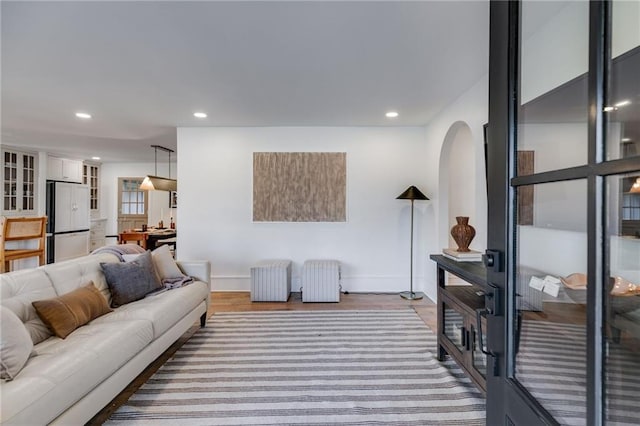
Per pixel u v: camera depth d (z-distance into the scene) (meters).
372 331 3.04
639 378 0.72
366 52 2.32
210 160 4.47
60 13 1.85
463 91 3.09
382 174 4.48
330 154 4.48
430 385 2.12
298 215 4.50
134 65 2.53
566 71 0.92
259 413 1.84
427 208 4.27
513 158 1.02
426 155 4.36
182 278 3.07
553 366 0.91
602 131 0.72
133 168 8.05
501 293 1.06
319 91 3.08
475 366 1.88
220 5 1.78
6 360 1.39
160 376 2.23
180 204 4.48
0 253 3.95
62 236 6.35
